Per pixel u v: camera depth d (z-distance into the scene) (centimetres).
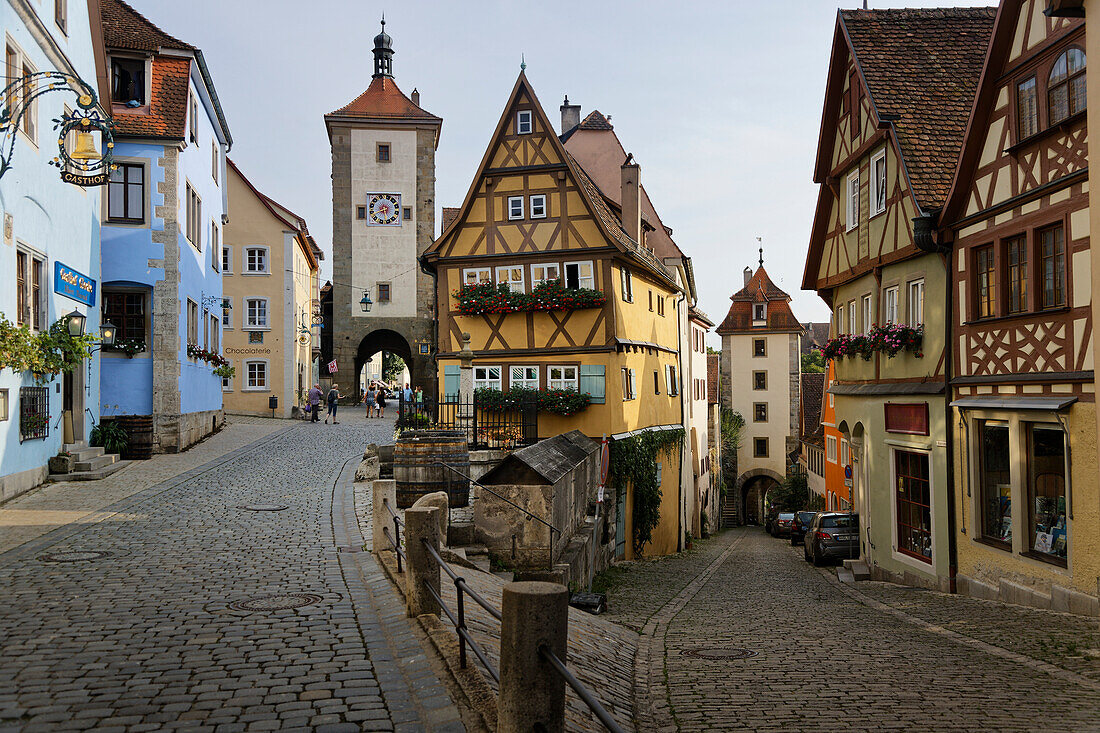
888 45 1745
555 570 1279
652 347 2834
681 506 3250
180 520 1284
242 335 3956
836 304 2073
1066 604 1147
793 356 5400
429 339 4616
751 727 598
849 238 1908
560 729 410
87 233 1898
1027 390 1241
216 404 2922
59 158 1379
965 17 1783
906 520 1669
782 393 5406
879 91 1650
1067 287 1157
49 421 1675
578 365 2355
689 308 3659
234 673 592
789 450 5372
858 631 1059
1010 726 581
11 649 645
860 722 603
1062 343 1166
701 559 2605
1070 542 1144
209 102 2702
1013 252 1301
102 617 742
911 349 1603
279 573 930
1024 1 1260
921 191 1503
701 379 4203
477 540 1298
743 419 5425
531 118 2414
